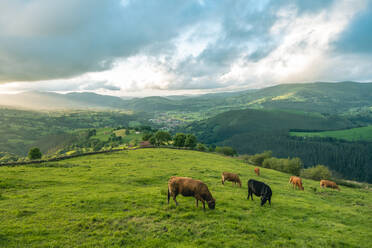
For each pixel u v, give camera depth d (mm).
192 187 15516
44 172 26969
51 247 9984
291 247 11477
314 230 14211
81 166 32594
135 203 16297
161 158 46438
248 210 16859
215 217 14484
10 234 10766
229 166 43625
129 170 30609
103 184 22219
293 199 22203
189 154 59500
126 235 11438
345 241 12836
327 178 51188
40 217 12945
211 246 10828
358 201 25516
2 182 20344
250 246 11141
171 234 11727
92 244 10445
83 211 14250
